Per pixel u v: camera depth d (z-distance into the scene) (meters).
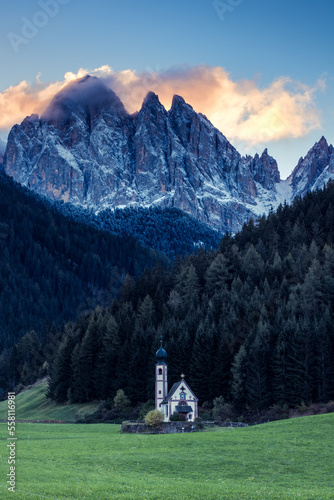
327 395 121.38
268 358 127.69
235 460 67.94
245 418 120.62
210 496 52.06
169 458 70.56
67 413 149.50
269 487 56.31
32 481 57.50
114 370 153.88
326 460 65.94
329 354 122.88
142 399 142.00
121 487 55.50
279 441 76.38
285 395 121.88
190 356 142.12
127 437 91.75
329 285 145.00
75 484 56.75
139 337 153.00
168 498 51.34
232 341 136.12
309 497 51.78
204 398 133.62
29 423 128.88
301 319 130.50
